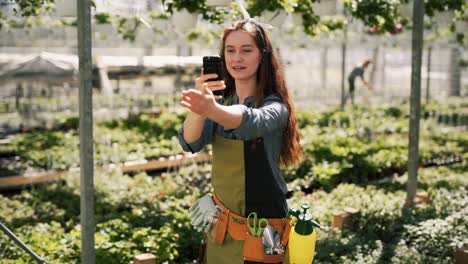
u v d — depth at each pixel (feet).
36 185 29.58
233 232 10.43
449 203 21.79
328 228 19.56
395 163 32.81
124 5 29.63
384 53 66.08
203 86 8.77
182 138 10.48
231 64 10.20
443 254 17.02
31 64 49.60
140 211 22.94
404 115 54.13
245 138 10.09
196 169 31.07
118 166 31.83
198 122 10.12
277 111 9.86
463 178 28.30
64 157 32.22
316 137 39.06
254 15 23.18
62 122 46.14
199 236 19.57
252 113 9.28
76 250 18.31
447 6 26.84
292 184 28.30
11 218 22.97
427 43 52.11
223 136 10.35
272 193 10.34
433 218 20.16
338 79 75.82
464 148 38.86
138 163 32.71
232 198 10.41
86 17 13.23
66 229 22.36
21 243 13.34
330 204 23.45
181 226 20.27
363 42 51.60
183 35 41.42
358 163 31.27
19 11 21.30
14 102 50.19
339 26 40.06
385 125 45.42
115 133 40.98
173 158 33.99
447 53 67.72
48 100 51.93
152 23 37.19
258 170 10.16
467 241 17.19
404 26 40.91
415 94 21.65
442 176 29.19
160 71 62.90
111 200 25.13
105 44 43.68
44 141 38.17
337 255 17.12
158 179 29.78
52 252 18.10
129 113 50.44
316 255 16.76
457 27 37.96
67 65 50.65
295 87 66.23
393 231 19.25
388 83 72.49
